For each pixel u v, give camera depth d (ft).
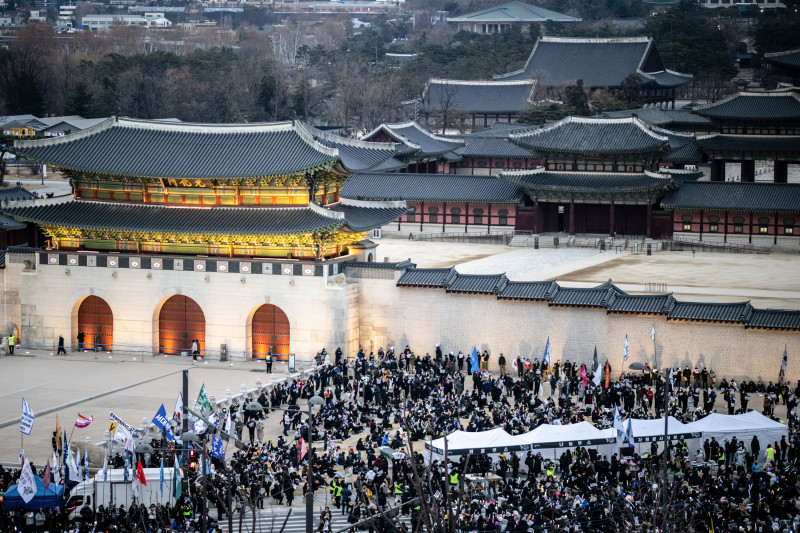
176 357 530.27
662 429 359.05
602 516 290.97
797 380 456.86
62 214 535.19
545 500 302.25
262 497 338.13
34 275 544.21
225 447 391.86
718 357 468.75
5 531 291.79
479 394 425.69
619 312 482.69
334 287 508.53
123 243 538.88
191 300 532.32
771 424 368.89
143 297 531.09
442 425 381.81
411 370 497.87
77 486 324.19
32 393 459.73
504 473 346.33
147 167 522.47
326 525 298.76
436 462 332.39
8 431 406.00
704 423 367.04
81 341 540.93
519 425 378.32
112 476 326.44
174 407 436.76
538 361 491.31
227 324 524.52
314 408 432.25
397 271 521.65
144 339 532.32
